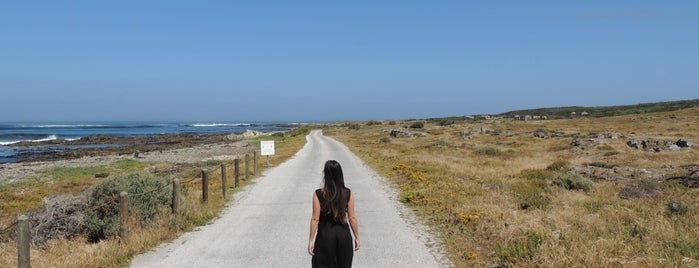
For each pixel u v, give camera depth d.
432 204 13.49
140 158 49.19
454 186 16.86
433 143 56.44
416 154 38.47
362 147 53.03
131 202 10.87
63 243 9.44
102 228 10.39
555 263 6.93
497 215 10.97
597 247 7.64
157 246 9.45
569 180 18.44
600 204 13.94
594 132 67.62
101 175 32.44
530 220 10.23
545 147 45.12
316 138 81.81
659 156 32.56
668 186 18.06
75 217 10.44
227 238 10.09
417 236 9.94
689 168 24.92
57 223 10.41
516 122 110.19
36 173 35.09
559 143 48.78
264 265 8.05
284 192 17.58
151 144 81.94
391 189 17.95
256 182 20.84
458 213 11.50
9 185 28.02
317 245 5.57
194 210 12.21
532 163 30.12
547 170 25.22
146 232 9.89
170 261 8.35
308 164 30.89
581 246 7.66
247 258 8.51
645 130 71.19
